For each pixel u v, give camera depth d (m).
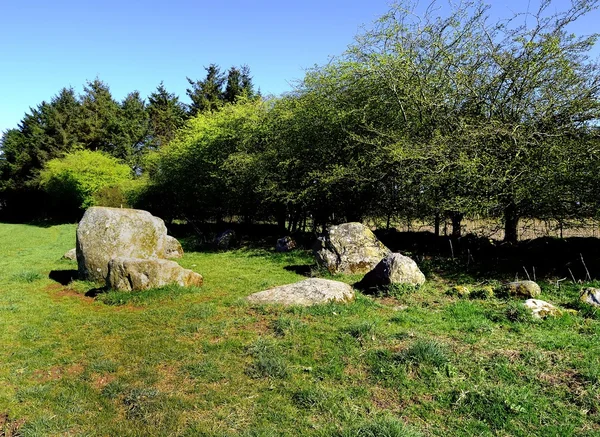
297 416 4.28
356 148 14.89
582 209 9.73
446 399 4.45
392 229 17.19
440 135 11.85
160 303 8.65
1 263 15.37
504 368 4.94
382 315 7.25
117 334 6.89
